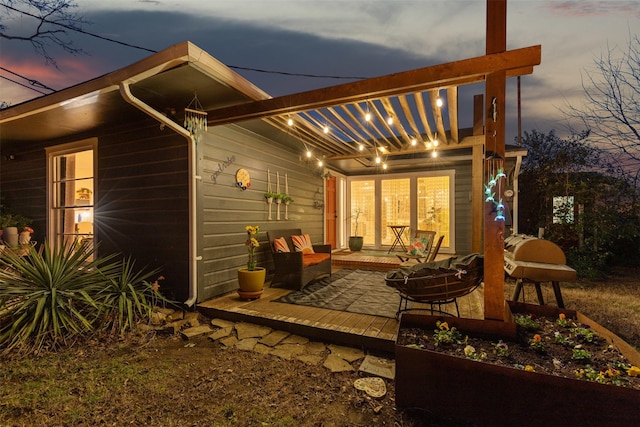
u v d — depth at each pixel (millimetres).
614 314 3975
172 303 3889
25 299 3010
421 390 1989
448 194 8266
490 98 2654
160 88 3428
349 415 2008
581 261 6387
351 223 9492
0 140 5406
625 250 7312
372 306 3830
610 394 1622
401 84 2910
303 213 6941
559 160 7582
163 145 4184
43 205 5562
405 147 6277
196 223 3967
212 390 2273
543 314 2982
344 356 2762
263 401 2148
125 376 2447
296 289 4727
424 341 2400
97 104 3744
